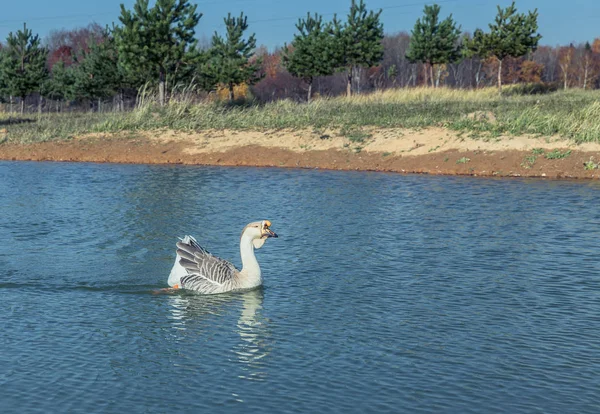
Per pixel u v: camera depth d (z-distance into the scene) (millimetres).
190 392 7547
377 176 24375
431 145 27172
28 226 15812
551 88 64750
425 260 12852
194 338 9109
